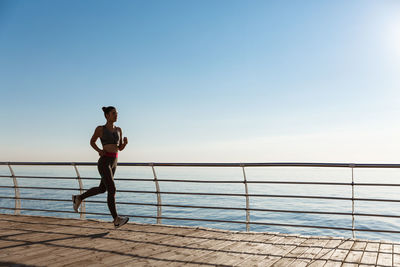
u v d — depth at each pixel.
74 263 2.98
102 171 4.32
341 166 3.99
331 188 89.50
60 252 3.38
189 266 2.92
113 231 4.48
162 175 162.00
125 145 4.61
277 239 4.00
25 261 3.04
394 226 27.05
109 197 4.30
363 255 3.26
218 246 3.64
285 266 2.91
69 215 33.88
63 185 103.00
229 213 37.50
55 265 2.92
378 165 3.83
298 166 4.19
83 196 4.68
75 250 3.46
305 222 29.44
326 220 30.83
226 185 103.19
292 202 53.25
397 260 3.08
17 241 3.88
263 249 3.52
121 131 4.60
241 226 27.09
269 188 91.19
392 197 62.03
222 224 28.20
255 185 101.94
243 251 3.44
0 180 126.69
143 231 4.47
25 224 4.98
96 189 4.66
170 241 3.90
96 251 3.43
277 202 52.97
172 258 3.17
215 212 38.62
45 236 4.16
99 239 4.00
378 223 28.73
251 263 3.00
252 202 52.41
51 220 5.31
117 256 3.23
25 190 84.19
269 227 26.86
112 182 4.32
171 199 60.75
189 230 4.53
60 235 4.23
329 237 4.11
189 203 51.31
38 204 48.94
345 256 3.23
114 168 4.50
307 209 41.22
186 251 3.44
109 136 4.36
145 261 3.06
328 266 2.91
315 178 138.50
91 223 5.07
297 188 90.06
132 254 3.31
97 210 37.94
